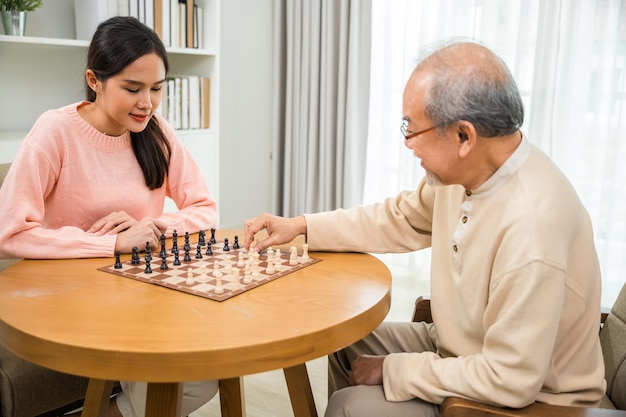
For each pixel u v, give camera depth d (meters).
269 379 2.34
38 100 2.94
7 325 1.05
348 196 3.90
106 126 1.65
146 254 1.41
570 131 3.20
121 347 0.96
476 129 1.11
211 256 1.52
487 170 1.19
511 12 3.27
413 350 1.53
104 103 1.55
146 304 1.16
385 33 3.69
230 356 0.97
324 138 3.97
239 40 4.08
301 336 1.03
